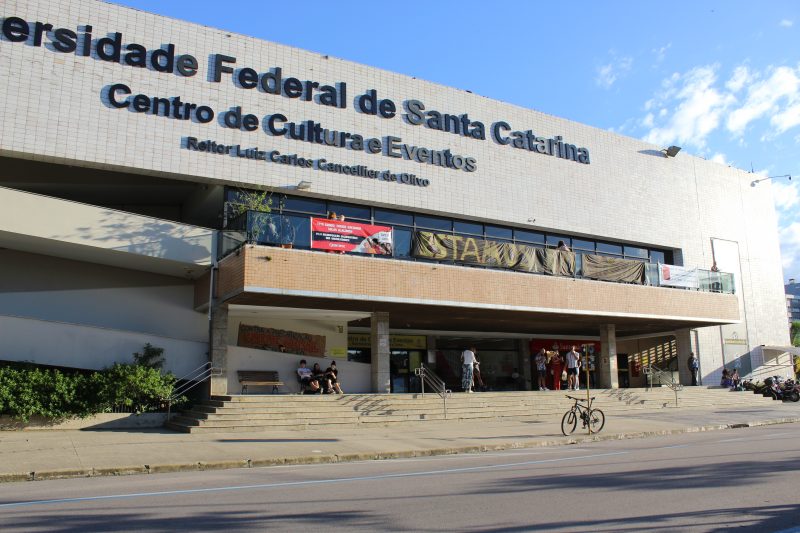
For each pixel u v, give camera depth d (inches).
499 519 260.1
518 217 1011.9
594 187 1117.7
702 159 1309.1
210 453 507.8
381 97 916.0
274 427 673.0
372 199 882.1
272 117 829.2
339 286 747.4
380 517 267.0
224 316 775.1
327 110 868.6
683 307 1060.5
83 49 738.2
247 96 818.8
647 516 263.1
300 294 721.0
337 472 425.4
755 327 1325.0
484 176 988.6
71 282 785.6
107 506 298.2
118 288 807.7
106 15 755.4
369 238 783.7
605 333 1090.7
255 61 832.3
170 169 759.7
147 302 820.6
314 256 737.6
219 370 761.0
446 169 952.9
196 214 905.5
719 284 1131.9
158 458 477.7
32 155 698.8
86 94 730.8
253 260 701.9
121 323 800.9
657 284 1044.5
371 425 728.3
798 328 2935.5
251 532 242.1
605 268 986.7
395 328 1088.8
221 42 815.7
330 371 832.3
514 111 1045.8
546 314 931.3
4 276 754.8
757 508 278.5
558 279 924.6
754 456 463.2
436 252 828.6
